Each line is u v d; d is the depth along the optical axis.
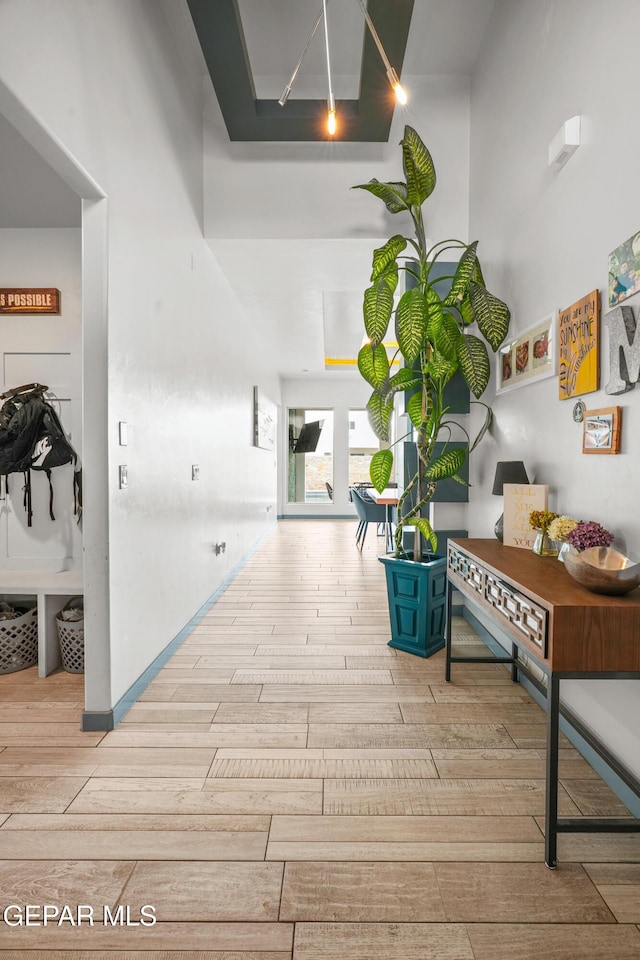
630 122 1.68
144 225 2.52
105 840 1.50
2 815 1.60
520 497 2.34
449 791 1.72
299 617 3.68
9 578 2.82
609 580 1.42
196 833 1.53
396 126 3.61
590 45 1.94
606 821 1.38
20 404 2.92
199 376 3.57
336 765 1.87
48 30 1.65
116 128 2.19
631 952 1.16
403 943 1.18
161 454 2.78
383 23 2.49
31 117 1.58
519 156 2.68
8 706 2.34
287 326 6.11
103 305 2.10
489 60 3.16
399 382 3.02
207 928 1.22
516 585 1.64
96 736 2.07
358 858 1.43
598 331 1.87
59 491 3.04
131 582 2.36
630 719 1.65
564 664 1.36
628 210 1.70
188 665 2.80
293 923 1.23
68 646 2.69
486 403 3.27
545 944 1.18
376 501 6.37
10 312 3.00
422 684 2.55
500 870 1.39
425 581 2.88
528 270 2.56
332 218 3.63
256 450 6.55
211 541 3.98
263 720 2.20
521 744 2.01
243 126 3.37
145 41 2.54
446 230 3.63
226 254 3.93
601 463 1.87
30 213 2.84
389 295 2.80
